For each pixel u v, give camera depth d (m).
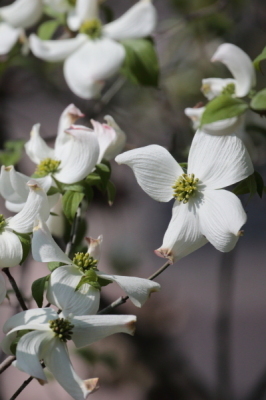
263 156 1.46
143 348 2.05
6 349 1.01
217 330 1.74
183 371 2.04
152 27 1.26
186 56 1.92
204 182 1.05
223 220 1.03
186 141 1.74
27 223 1.05
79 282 1.03
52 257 1.03
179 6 1.88
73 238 1.13
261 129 1.29
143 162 1.06
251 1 1.90
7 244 1.04
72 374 1.01
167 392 1.97
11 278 1.05
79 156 1.11
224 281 1.72
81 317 1.02
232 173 1.04
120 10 2.17
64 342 1.01
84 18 1.27
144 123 1.95
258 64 1.07
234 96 1.09
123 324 1.02
